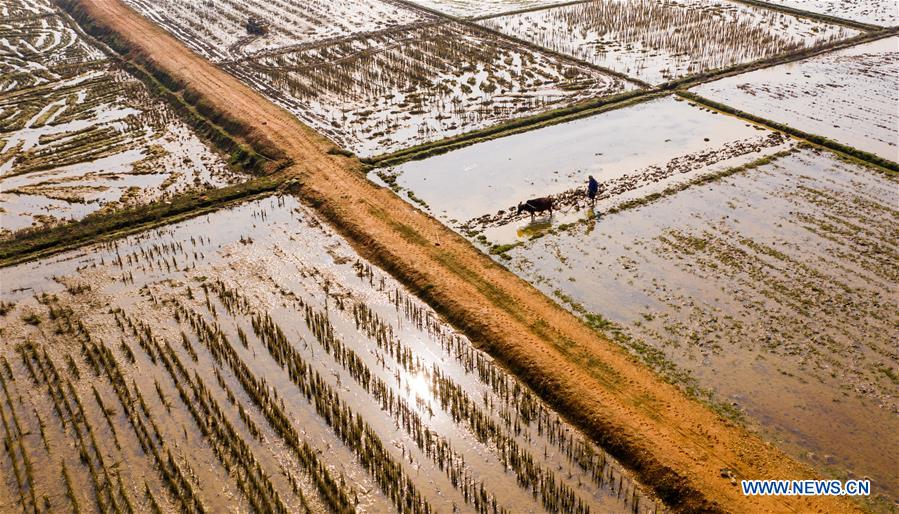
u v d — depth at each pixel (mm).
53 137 42500
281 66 51375
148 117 45375
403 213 32875
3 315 27281
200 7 66938
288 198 35344
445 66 50312
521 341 24438
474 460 20531
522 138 39844
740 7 61844
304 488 19812
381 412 22312
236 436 21438
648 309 25953
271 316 26812
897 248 28781
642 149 38156
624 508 18859
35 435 21812
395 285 28484
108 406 22812
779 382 22422
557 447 20797
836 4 62719
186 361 24594
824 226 30484
